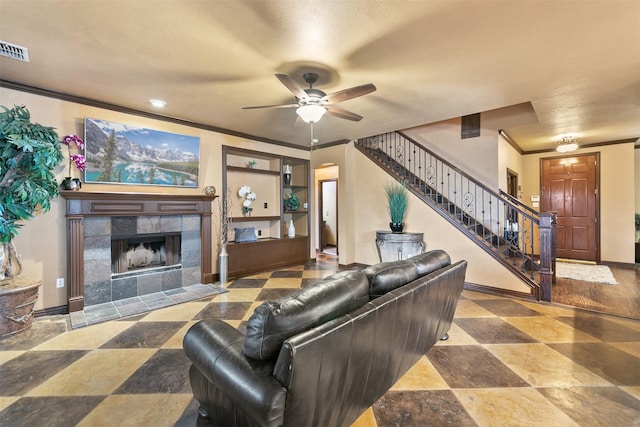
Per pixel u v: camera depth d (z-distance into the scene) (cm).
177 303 367
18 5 189
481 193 511
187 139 438
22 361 231
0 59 259
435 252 252
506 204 420
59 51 245
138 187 393
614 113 403
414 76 290
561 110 390
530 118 464
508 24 209
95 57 255
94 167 356
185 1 186
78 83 307
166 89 323
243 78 296
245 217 533
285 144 589
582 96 340
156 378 210
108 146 367
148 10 194
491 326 301
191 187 445
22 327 283
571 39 226
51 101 329
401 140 608
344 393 141
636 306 357
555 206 665
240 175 543
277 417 109
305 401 118
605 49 240
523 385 203
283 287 442
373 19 204
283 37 226
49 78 296
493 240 495
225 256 462
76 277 336
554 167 664
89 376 212
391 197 495
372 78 295
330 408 135
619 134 541
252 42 233
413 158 591
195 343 150
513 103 365
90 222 351
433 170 566
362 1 186
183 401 186
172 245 435
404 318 176
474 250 430
